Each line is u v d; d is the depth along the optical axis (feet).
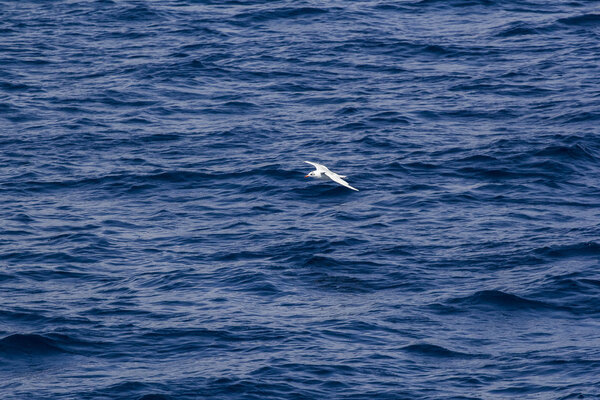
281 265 334.03
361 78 524.93
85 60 553.23
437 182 403.34
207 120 474.90
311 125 465.88
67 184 407.44
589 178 406.62
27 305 306.55
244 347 280.31
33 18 619.67
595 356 272.92
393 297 311.88
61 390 259.80
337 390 258.98
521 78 518.37
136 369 270.05
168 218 377.30
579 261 332.19
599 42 568.82
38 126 465.47
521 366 270.46
